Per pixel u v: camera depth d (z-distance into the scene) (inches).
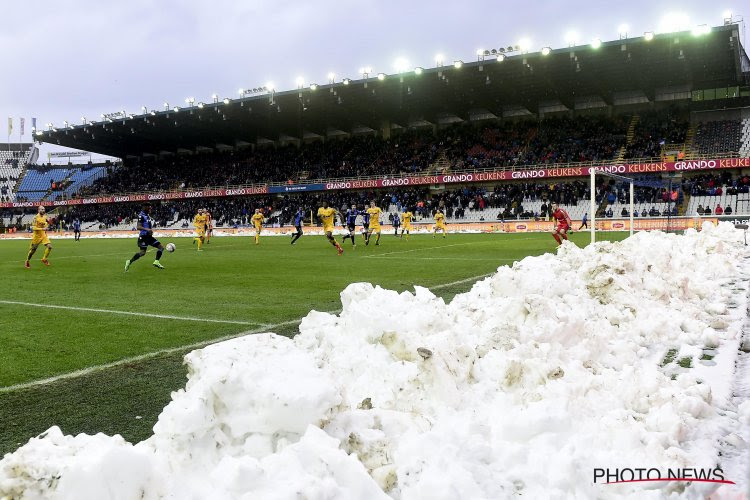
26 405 148.6
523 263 234.1
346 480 83.0
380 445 96.9
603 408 121.5
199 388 93.1
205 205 2055.9
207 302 331.3
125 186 2281.0
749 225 577.9
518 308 176.7
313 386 93.9
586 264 252.8
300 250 828.6
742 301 262.7
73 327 257.0
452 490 82.1
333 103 1707.7
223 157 2220.7
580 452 98.1
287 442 90.0
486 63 1393.9
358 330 152.3
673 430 110.1
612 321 211.9
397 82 1531.7
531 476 92.9
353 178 1770.4
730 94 1510.8
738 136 1412.4
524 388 130.7
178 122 1910.7
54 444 85.1
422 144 1843.0
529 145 1656.0
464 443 99.2
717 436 113.4
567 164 1496.1
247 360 102.3
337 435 95.9
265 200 1957.4
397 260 614.9
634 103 1621.6
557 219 688.4
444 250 764.0
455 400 121.6
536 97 1657.2
